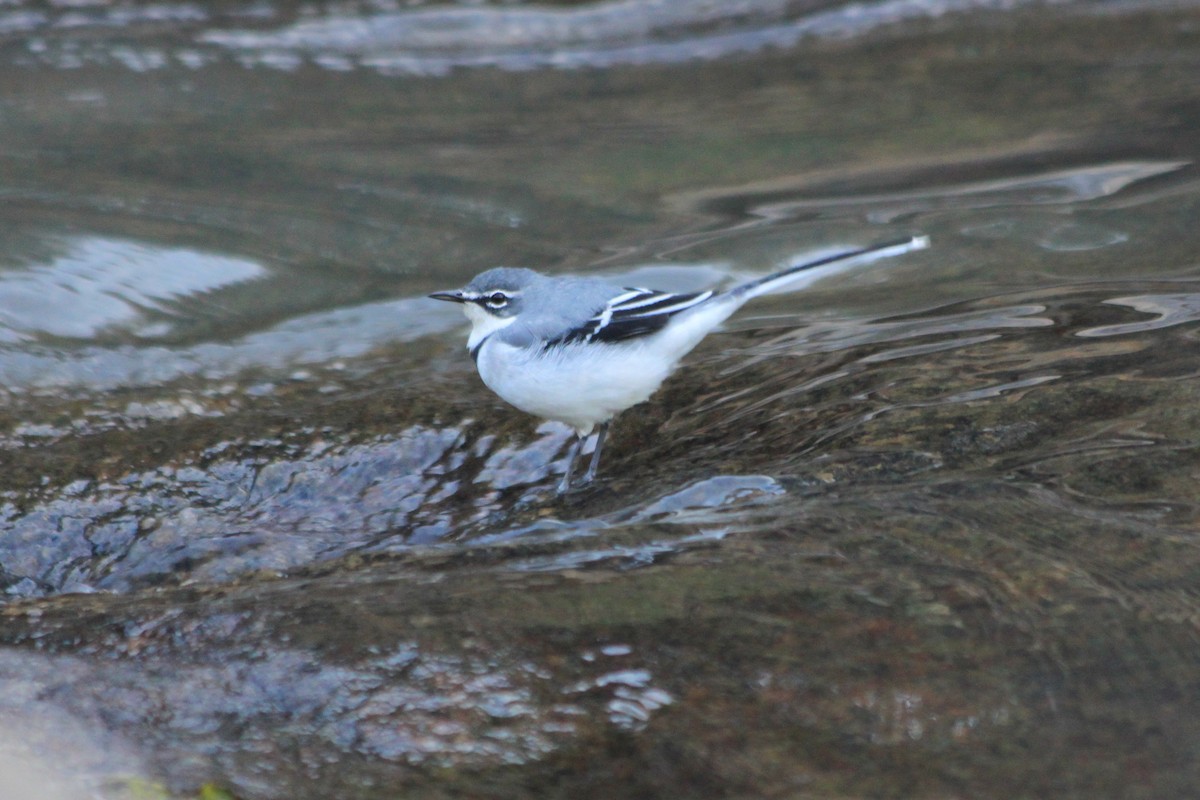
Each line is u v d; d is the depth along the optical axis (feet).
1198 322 45.42
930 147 75.82
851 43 96.43
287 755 25.88
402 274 63.10
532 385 39.11
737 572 30.68
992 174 70.38
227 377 51.44
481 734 25.79
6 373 50.78
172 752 26.30
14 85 86.38
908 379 42.93
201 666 29.12
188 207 69.72
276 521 39.24
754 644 27.63
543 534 35.17
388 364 52.54
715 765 24.26
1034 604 28.30
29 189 70.38
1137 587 28.63
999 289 53.93
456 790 24.40
